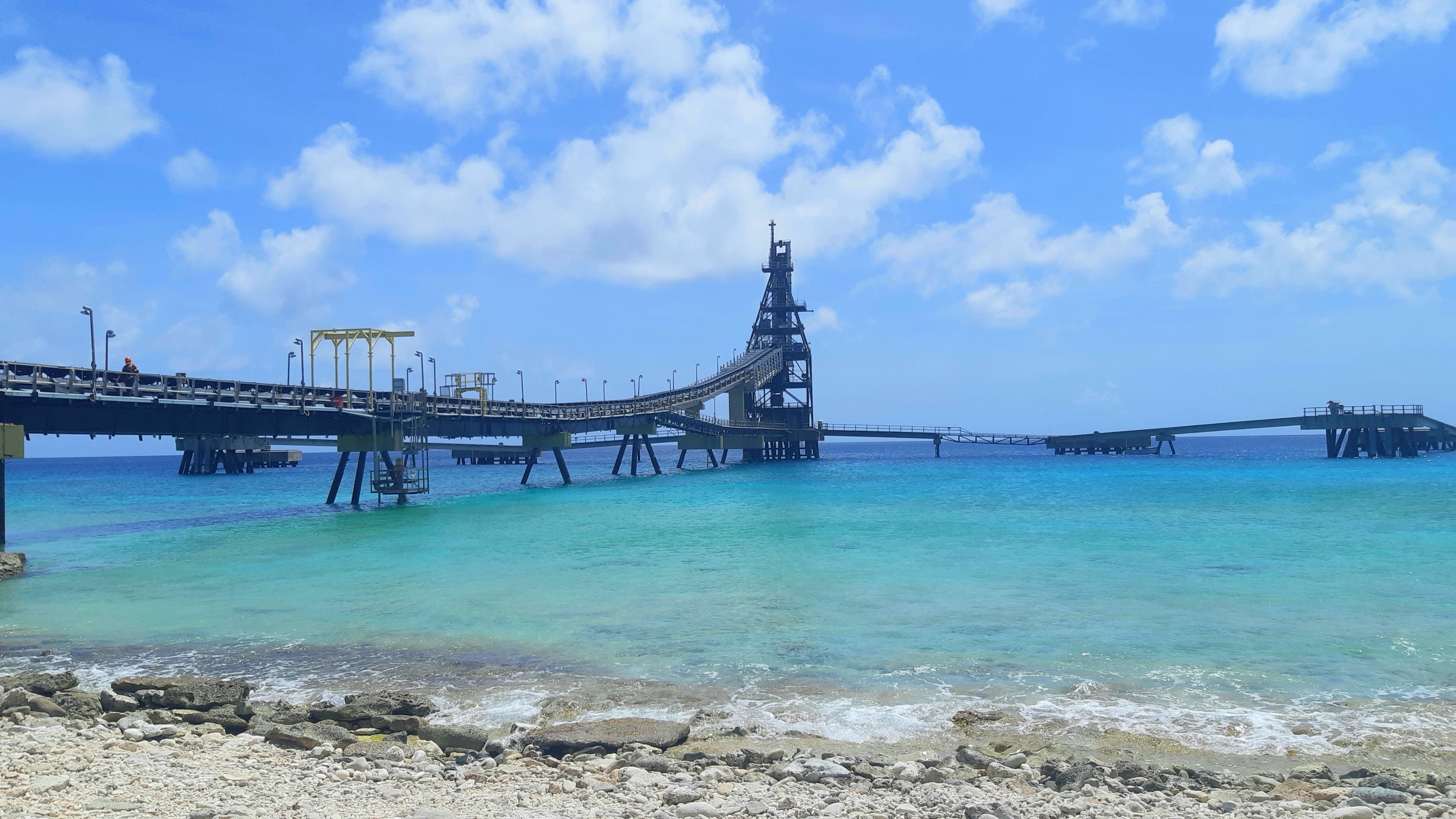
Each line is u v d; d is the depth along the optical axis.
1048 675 17.84
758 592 26.84
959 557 33.31
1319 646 19.67
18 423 38.88
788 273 144.88
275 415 52.22
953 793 11.55
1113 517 47.53
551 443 81.25
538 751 13.85
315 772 11.95
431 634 22.12
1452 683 17.00
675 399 108.88
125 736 14.00
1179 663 18.52
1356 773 12.46
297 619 24.03
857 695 16.78
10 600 27.62
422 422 63.62
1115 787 11.97
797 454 146.88
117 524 53.62
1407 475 82.62
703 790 11.41
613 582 29.14
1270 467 103.06
